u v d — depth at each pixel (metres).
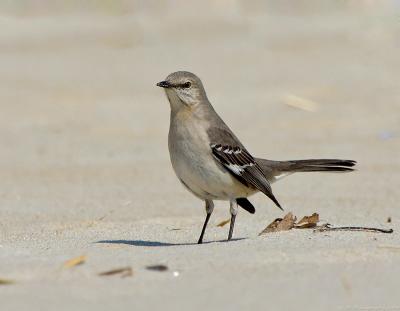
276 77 26.50
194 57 29.92
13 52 30.81
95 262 8.78
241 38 33.16
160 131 20.56
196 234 11.58
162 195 14.82
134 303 7.34
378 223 11.87
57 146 19.05
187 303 7.32
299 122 20.97
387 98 23.28
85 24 35.56
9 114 22.44
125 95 24.81
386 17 33.09
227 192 10.71
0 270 8.48
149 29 34.56
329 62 28.45
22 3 38.00
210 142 10.49
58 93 24.94
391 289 7.72
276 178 12.00
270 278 8.05
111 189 15.31
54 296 7.57
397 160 17.14
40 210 13.63
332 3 36.81
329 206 13.74
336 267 8.44
